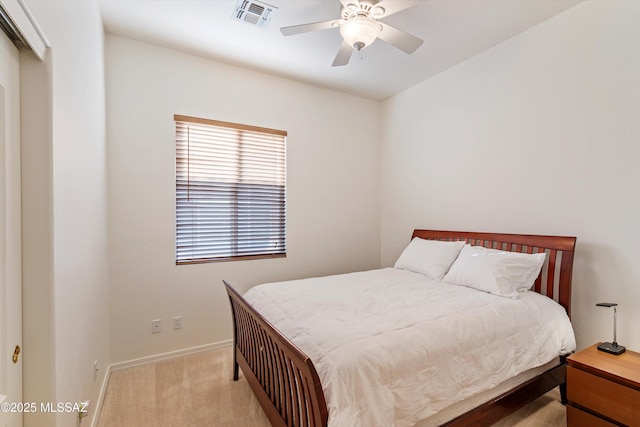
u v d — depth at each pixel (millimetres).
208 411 2045
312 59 2984
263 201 3314
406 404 1355
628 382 1504
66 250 1311
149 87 2713
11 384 1019
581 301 2223
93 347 1881
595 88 2145
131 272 2637
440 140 3299
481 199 2902
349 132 3859
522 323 1854
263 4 2203
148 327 2703
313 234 3596
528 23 2439
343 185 3812
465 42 2699
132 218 2643
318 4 2203
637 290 1961
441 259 2781
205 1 2170
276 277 3355
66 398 1295
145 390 2289
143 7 2229
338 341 1434
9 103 1019
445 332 1596
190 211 2936
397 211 3861
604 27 2096
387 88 3684
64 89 1309
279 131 3340
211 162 3023
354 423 1190
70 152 1392
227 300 3062
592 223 2164
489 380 1625
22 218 1097
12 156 1037
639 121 1945
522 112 2572
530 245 2441
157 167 2744
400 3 1733
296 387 1386
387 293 2238
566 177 2303
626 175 2006
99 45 2199
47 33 1123
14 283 1045
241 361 2297
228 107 3068
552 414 1962
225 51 2838
